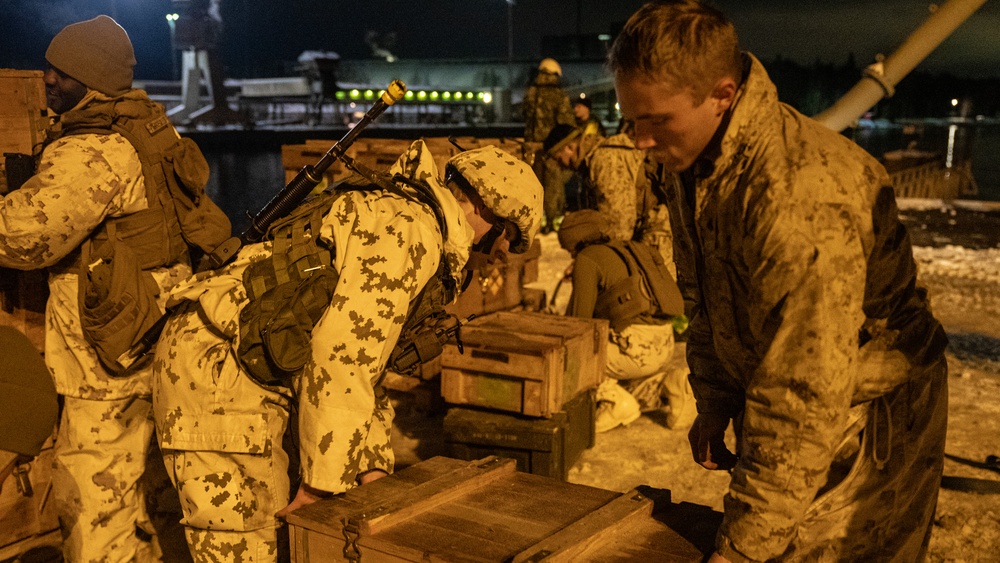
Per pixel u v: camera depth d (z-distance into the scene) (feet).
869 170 5.60
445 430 12.82
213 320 7.55
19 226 8.55
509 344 12.64
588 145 18.22
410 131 129.70
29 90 9.81
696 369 7.13
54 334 9.50
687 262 6.69
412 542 6.28
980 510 12.27
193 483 7.80
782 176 5.29
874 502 6.31
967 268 32.86
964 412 16.63
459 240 7.58
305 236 7.40
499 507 6.98
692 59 5.11
